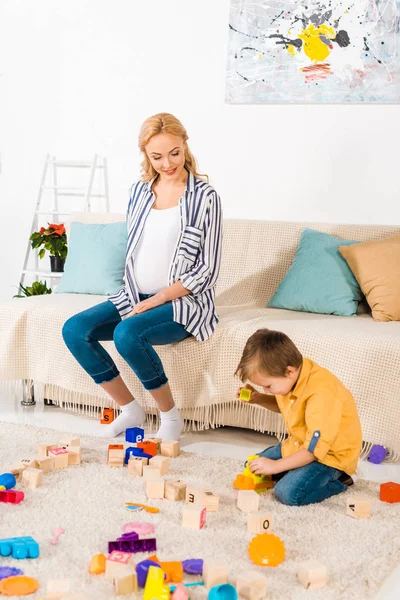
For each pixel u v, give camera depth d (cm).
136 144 411
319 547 179
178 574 161
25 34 430
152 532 185
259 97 375
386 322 279
